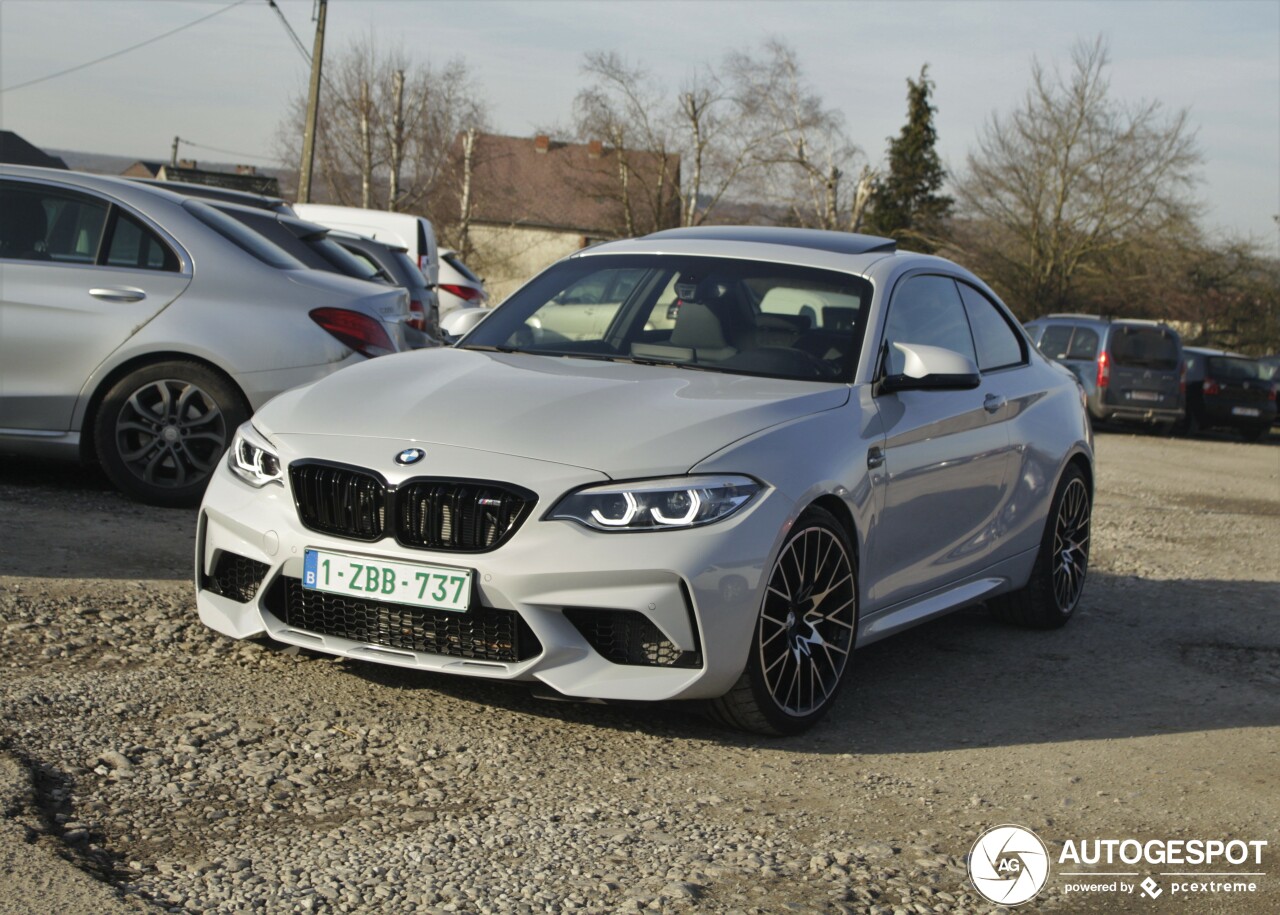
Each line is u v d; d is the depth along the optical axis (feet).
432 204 172.35
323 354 21.40
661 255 17.02
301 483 12.67
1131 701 15.98
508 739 12.41
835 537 13.47
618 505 11.89
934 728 14.24
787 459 12.85
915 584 15.64
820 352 15.11
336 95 166.20
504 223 210.79
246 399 21.17
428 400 13.25
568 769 11.79
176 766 11.02
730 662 12.19
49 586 16.01
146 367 21.01
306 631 12.78
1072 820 11.68
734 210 156.87
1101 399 70.90
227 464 13.66
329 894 8.91
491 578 11.82
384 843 9.86
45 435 20.98
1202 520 34.01
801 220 154.81
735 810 11.19
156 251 21.30
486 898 9.05
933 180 204.74
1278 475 52.90
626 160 153.58
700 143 151.84
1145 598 22.70
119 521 19.95
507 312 16.89
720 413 13.05
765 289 16.02
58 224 21.24
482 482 11.96
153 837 9.65
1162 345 70.95
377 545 12.19
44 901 8.37
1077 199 145.59
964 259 152.25
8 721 11.60
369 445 12.55
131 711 12.21
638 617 12.05
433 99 169.99
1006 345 19.16
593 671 11.98
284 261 22.36
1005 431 17.57
